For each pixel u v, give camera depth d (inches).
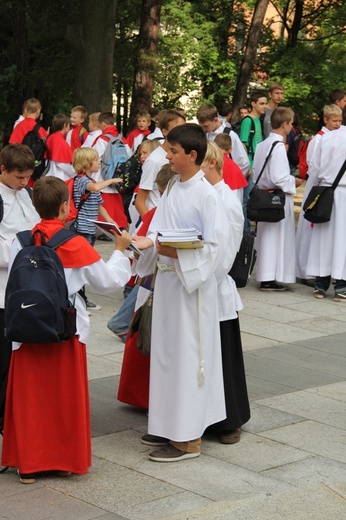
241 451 217.6
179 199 211.0
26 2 872.9
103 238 529.3
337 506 173.0
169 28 1120.2
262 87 1130.0
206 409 213.3
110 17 762.8
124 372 241.3
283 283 440.1
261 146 410.6
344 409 253.6
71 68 885.2
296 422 240.8
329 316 376.5
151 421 212.5
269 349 319.0
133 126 770.2
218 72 1154.0
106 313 358.3
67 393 191.9
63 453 194.4
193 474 201.3
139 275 216.7
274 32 1185.4
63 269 185.8
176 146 207.3
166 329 209.5
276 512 169.5
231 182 372.5
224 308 220.5
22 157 213.2
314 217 399.9
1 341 219.9
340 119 408.2
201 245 198.5
